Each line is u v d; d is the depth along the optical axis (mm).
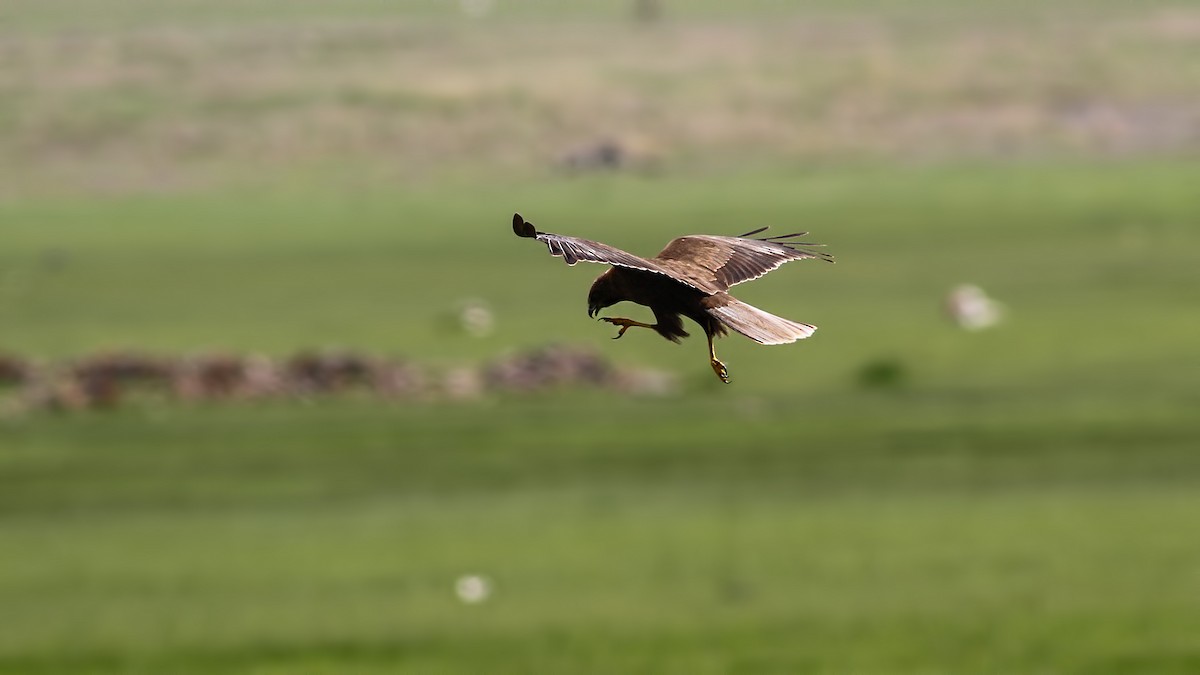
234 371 69500
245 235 120250
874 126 168375
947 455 57969
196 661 40031
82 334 87500
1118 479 54594
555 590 45188
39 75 169625
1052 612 42281
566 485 55594
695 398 67812
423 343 82562
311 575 46812
